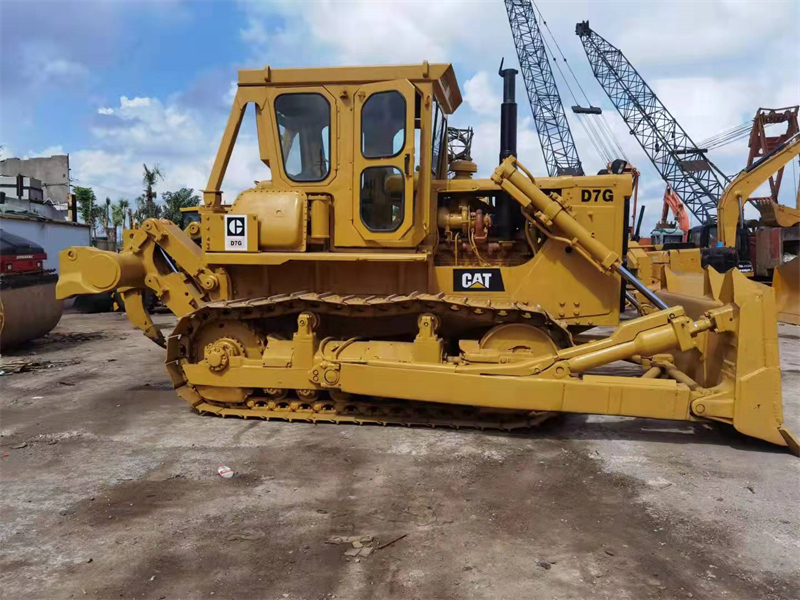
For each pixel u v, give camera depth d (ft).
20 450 15.20
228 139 17.93
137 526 11.05
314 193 17.72
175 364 18.48
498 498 12.24
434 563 9.76
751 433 14.71
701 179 133.08
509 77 21.38
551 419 17.47
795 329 36.83
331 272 18.33
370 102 17.02
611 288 17.46
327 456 14.60
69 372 24.82
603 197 17.49
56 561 9.85
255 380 17.20
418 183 17.17
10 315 28.02
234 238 17.46
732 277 15.06
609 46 144.46
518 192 17.13
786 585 9.21
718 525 11.13
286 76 17.44
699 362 17.17
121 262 18.47
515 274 17.85
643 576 9.43
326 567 9.64
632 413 15.02
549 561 9.85
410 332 18.16
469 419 16.75
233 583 9.20
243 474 13.51
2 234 30.30
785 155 51.62
